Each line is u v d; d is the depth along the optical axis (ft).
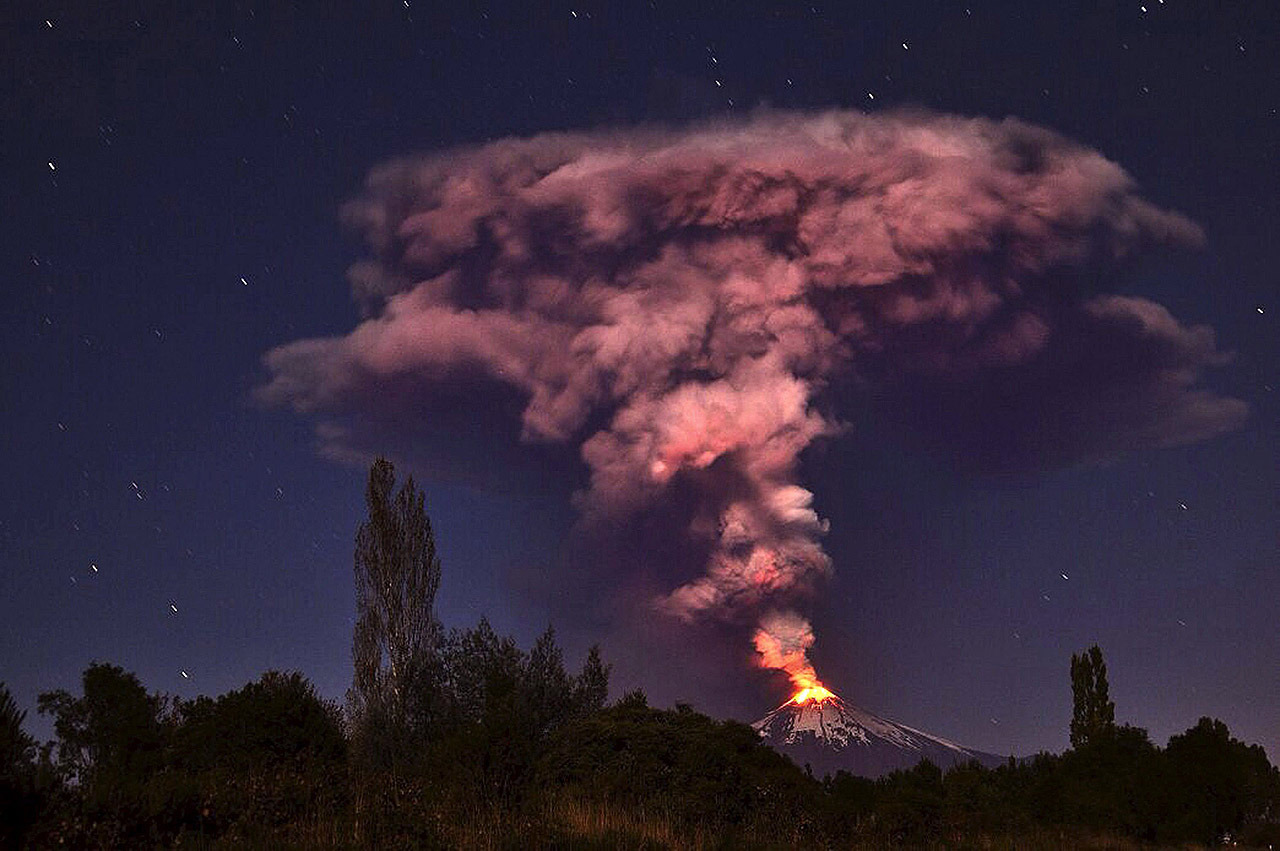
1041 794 121.80
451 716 138.00
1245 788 125.49
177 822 47.47
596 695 144.97
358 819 50.26
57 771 43.93
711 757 85.97
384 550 146.30
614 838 58.29
